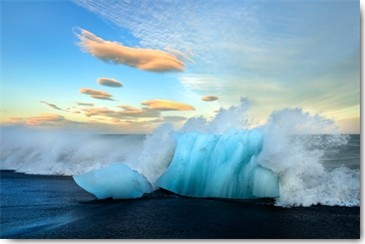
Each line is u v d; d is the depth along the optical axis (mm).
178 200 9516
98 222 7234
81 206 8711
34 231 6688
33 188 11133
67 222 7250
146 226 6969
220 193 9867
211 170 10406
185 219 7414
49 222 7273
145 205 8867
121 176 9906
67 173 14250
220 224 7090
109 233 6531
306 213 7895
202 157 10641
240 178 9766
